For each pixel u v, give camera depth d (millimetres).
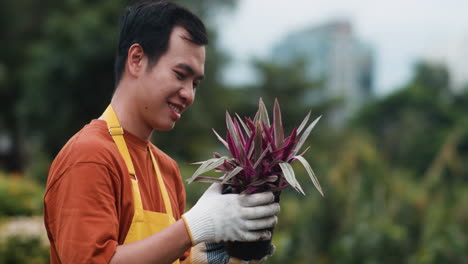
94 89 17766
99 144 2045
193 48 2154
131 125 2232
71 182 1954
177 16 2164
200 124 20562
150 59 2150
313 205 7320
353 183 7488
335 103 32031
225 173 2207
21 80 19844
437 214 7332
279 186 2172
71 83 17359
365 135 8391
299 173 7594
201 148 20516
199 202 2100
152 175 2336
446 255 6676
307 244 7168
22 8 20922
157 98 2148
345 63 86625
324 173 7699
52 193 2018
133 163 2221
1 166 24109
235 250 2178
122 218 2084
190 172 11203
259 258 2193
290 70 31234
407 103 38500
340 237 7180
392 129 29125
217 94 23672
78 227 1898
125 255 1912
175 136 20812
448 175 8617
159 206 2297
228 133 2166
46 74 17250
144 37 2158
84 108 18188
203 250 2436
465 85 45906
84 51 16734
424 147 27984
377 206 7414
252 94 30453
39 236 5281
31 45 20188
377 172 7652
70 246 1892
